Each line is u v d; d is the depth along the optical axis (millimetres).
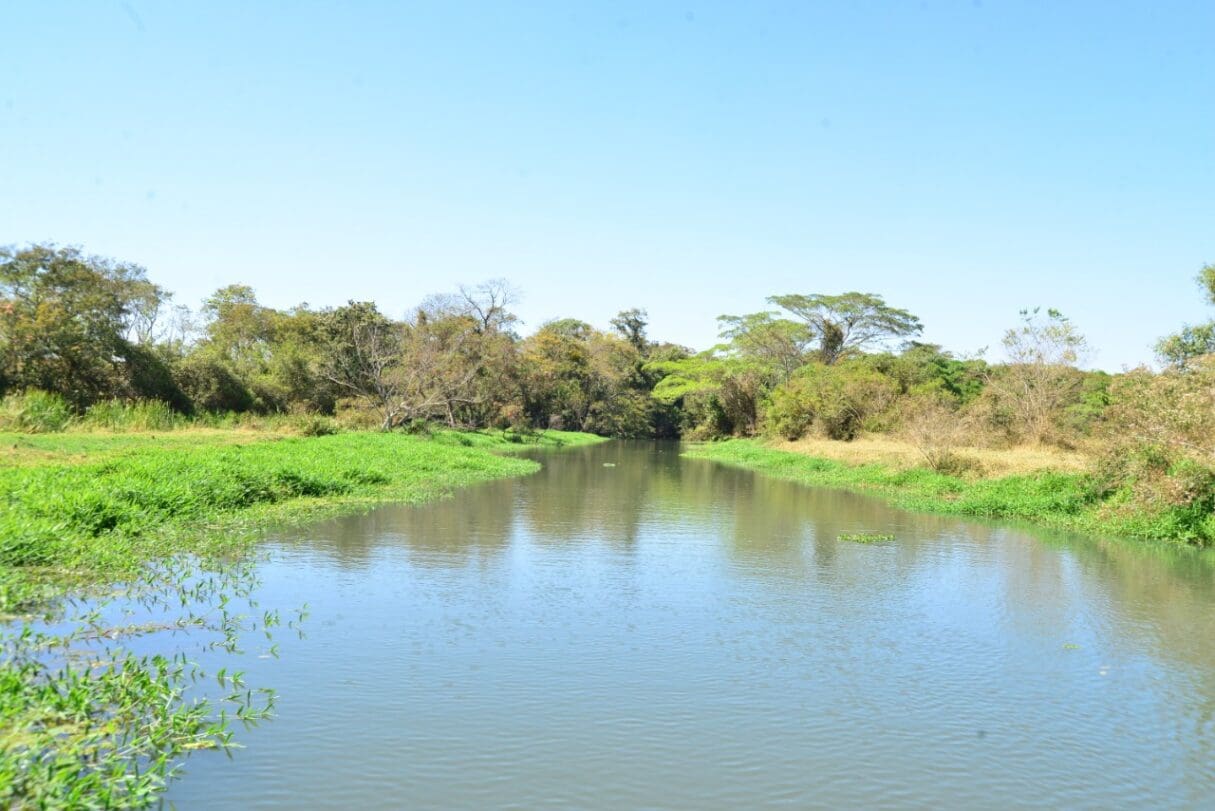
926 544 14656
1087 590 11141
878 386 43375
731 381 60469
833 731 6406
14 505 11398
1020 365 32969
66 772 4691
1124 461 17297
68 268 33438
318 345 47562
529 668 7594
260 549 12312
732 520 17516
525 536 14531
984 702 7074
